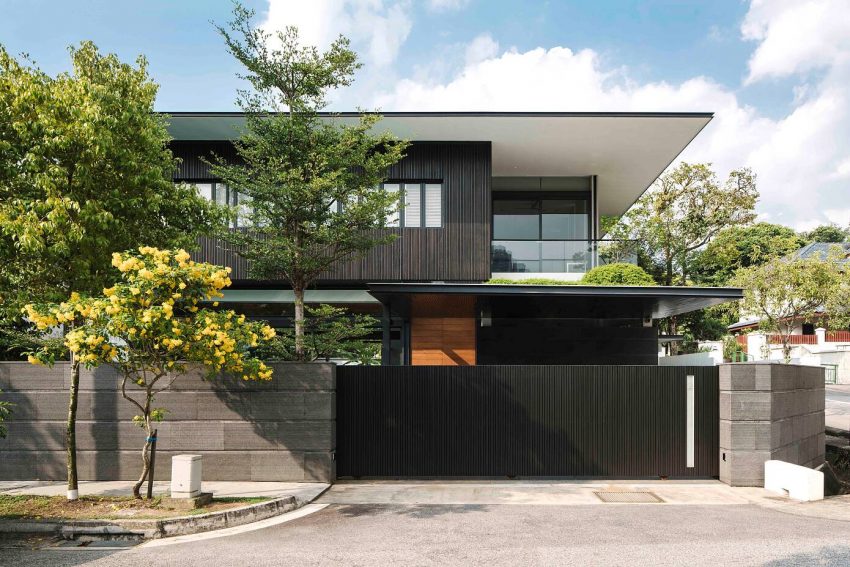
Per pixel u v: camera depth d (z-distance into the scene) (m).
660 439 10.91
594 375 10.99
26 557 6.50
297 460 10.32
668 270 23.09
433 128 16.78
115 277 8.77
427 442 10.92
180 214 9.80
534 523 7.77
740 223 23.70
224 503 8.45
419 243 17.42
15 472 10.41
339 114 14.52
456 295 13.93
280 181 11.58
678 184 23.81
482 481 10.67
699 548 6.59
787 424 11.22
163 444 10.35
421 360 18.08
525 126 16.59
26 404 10.47
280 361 11.09
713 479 10.83
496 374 10.99
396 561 6.11
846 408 23.06
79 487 9.73
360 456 10.88
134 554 6.55
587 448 10.90
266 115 12.19
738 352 29.38
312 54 12.02
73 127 8.02
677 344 25.59
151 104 9.79
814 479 9.41
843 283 22.23
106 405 10.45
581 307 16.02
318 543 6.86
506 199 21.28
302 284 12.34
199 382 10.43
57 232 7.85
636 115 15.95
